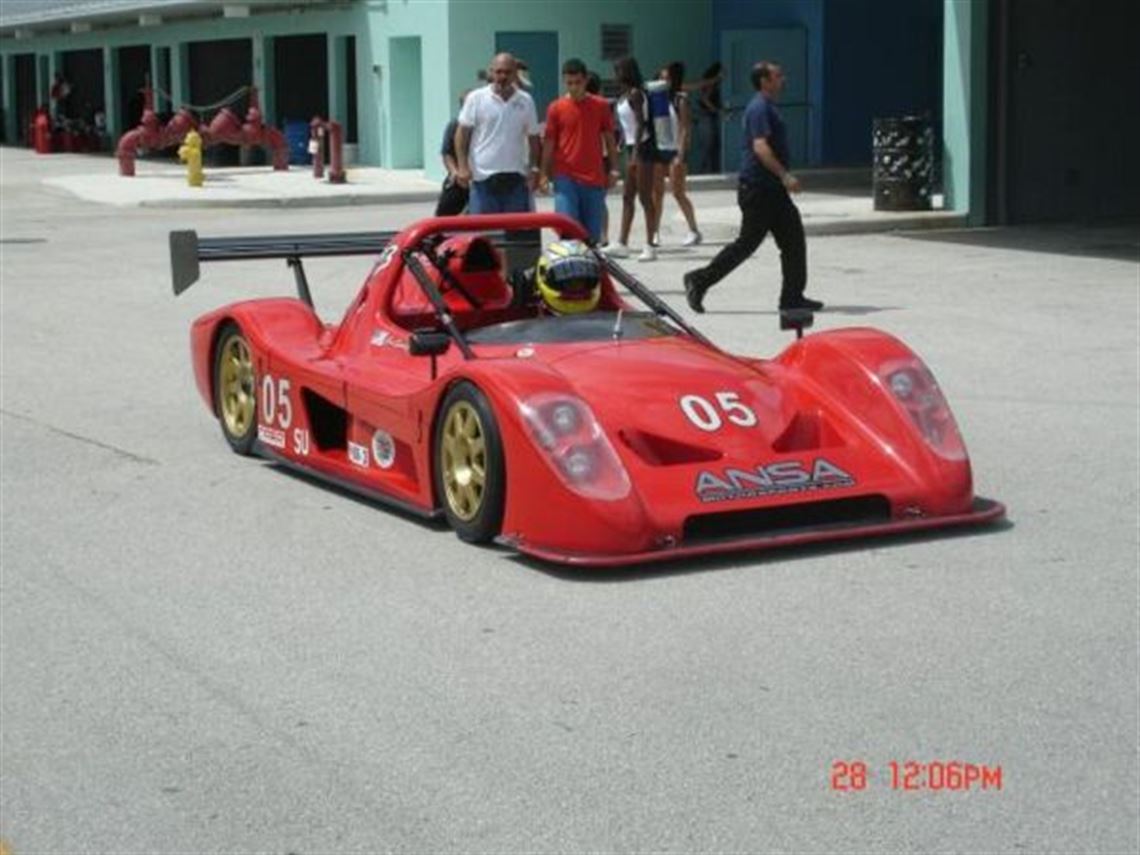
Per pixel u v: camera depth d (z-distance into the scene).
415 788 5.24
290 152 36.72
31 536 8.15
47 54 48.88
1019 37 21.52
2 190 31.59
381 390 8.23
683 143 19.67
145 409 11.12
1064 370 11.93
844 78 32.12
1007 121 21.58
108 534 8.16
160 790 5.30
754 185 14.09
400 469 8.29
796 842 4.84
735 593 6.96
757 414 7.74
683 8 33.06
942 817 4.98
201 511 8.54
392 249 8.88
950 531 7.86
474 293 8.86
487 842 4.88
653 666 6.18
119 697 6.06
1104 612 6.73
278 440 9.24
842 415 7.91
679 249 19.69
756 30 32.16
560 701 5.88
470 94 14.73
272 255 9.77
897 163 22.16
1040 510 8.27
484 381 7.46
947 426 7.92
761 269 17.75
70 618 6.94
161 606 7.05
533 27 31.44
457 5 30.73
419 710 5.84
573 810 5.06
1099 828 4.91
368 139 34.47
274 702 5.96
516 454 7.32
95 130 45.16
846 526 7.55
